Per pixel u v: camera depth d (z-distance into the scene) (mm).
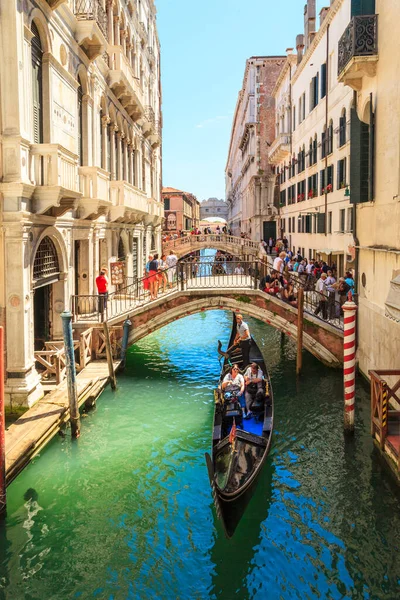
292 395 13812
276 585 6797
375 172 12719
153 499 8719
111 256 19109
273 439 10953
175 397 13727
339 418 12062
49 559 7262
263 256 28219
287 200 34062
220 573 7012
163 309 16281
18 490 8852
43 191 11219
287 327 16281
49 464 9828
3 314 10883
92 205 14891
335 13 21078
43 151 11289
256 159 42312
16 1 10438
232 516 7324
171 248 36969
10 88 10508
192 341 21219
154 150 30578
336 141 21172
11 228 10695
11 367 10898
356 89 13695
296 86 30500
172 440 10961
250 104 43656
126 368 16531
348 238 19375
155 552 7426
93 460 10008
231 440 8250
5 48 10445
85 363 14656
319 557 7309
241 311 16453
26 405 10812
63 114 13602
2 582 6836
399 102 10867
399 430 9781
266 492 8906
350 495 8773
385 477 9297
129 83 19453
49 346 13398
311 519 8164
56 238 13180
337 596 6590
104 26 16547
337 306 16219
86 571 7043
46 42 12367
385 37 11742
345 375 10641
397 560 7234
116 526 7988
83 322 15281
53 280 13477
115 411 12602
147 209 24203
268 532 7852
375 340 13070
